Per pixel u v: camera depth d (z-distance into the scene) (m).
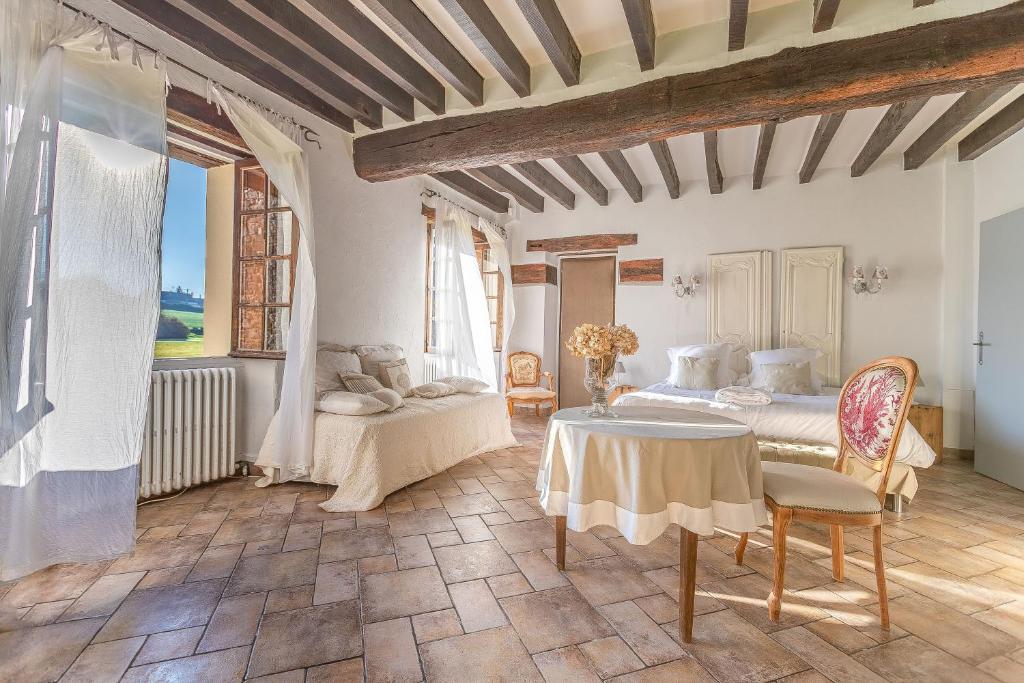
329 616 1.76
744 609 1.87
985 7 2.34
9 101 1.79
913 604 1.92
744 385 4.89
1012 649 1.64
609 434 1.78
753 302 5.30
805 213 5.14
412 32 2.60
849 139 4.36
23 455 1.86
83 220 2.05
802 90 2.63
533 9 2.44
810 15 2.58
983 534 2.62
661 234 5.81
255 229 3.50
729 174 5.41
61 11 1.97
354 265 4.00
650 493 1.67
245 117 2.94
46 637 1.60
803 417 3.29
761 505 1.81
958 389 4.38
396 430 3.09
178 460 2.85
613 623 1.76
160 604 1.81
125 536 2.14
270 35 2.72
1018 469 3.43
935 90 2.50
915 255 4.69
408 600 1.88
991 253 3.75
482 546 2.38
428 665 1.51
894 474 2.88
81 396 2.04
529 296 6.61
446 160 3.56
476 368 5.20
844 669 1.53
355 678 1.45
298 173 3.20
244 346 3.50
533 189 6.06
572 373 6.77
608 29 2.88
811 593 2.00
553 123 3.21
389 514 2.79
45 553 1.96
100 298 2.10
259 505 2.85
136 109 2.24
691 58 2.85
